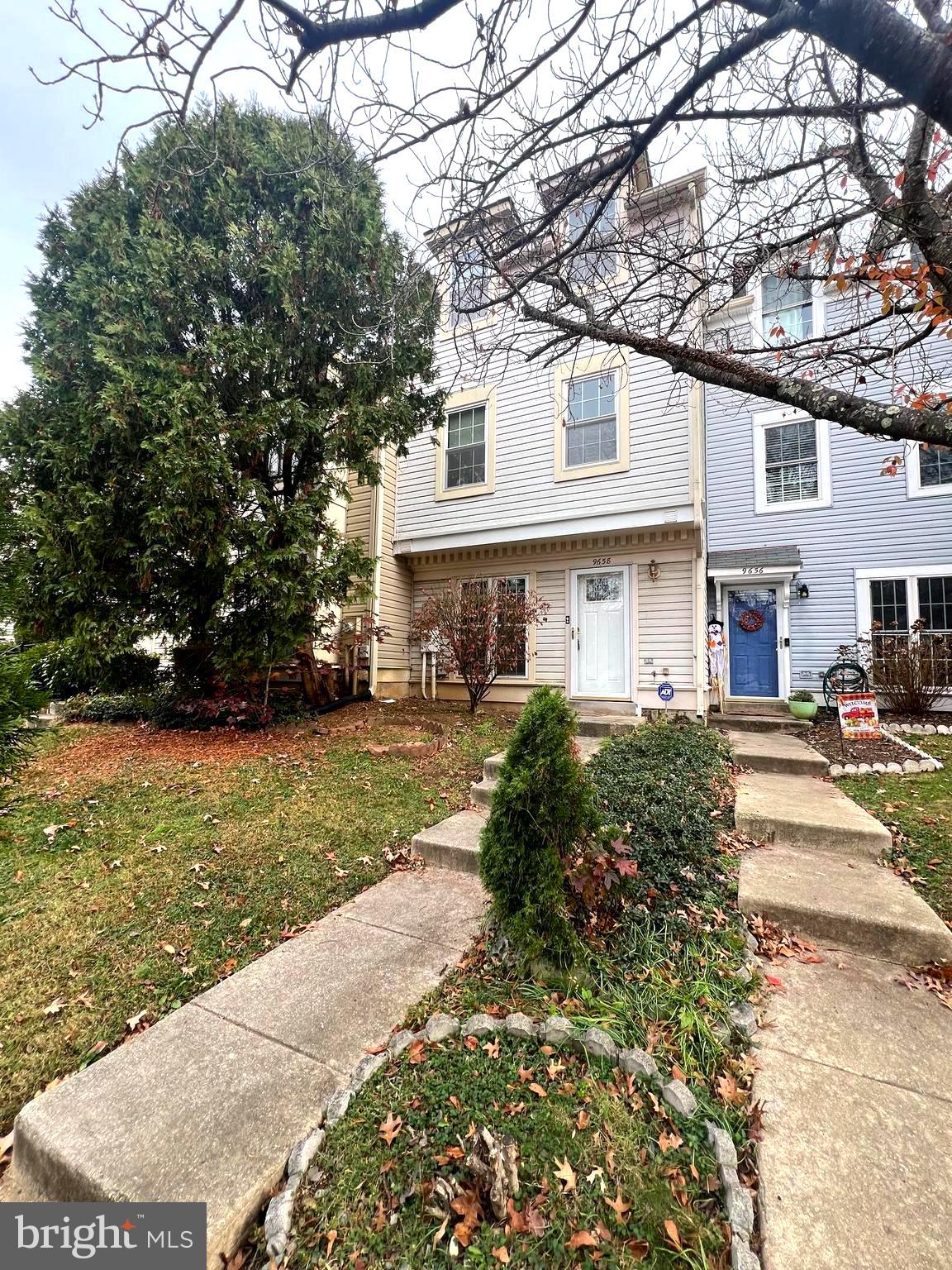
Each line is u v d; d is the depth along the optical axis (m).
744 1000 2.19
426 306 4.03
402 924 2.90
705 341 3.98
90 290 5.51
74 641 5.65
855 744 6.25
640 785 3.97
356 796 4.59
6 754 3.38
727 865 3.22
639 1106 1.69
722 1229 1.34
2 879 3.28
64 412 5.70
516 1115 1.65
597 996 2.17
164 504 5.45
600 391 7.96
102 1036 2.17
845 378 6.34
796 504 9.44
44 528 5.28
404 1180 1.49
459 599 7.97
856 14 1.65
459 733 6.54
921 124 2.53
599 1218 1.37
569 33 2.12
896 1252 1.29
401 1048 1.95
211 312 6.11
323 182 5.77
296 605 6.07
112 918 2.93
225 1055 1.97
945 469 8.52
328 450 6.77
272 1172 1.54
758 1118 1.67
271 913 3.01
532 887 2.34
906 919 2.60
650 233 3.58
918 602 8.59
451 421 9.31
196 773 5.04
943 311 2.38
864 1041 2.01
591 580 8.38
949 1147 1.57
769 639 9.62
